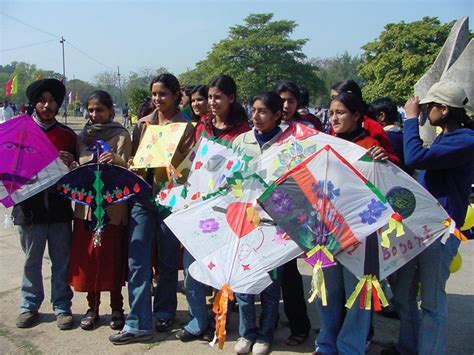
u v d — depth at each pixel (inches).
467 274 196.2
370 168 112.5
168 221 123.5
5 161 134.0
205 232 119.9
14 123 135.5
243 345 130.6
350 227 105.3
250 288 109.7
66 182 134.8
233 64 1699.1
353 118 119.6
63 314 145.4
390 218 103.8
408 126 115.1
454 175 113.7
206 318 139.0
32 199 139.3
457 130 111.7
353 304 113.3
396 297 126.4
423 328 117.3
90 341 137.1
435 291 115.3
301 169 109.5
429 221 110.4
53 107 142.3
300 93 154.7
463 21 252.5
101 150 135.4
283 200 109.2
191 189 133.8
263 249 113.7
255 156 130.0
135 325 136.0
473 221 132.3
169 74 144.9
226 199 122.3
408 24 1034.1
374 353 134.2
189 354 130.6
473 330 146.6
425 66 980.6
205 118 150.1
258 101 127.8
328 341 121.3
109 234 139.1
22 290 146.6
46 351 130.7
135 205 137.9
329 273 116.5
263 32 1731.1
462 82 236.4
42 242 143.6
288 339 137.3
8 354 128.6
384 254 109.0
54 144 143.8
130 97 893.8
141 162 136.0
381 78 1062.4
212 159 132.6
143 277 136.9
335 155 108.3
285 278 135.6
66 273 146.2
